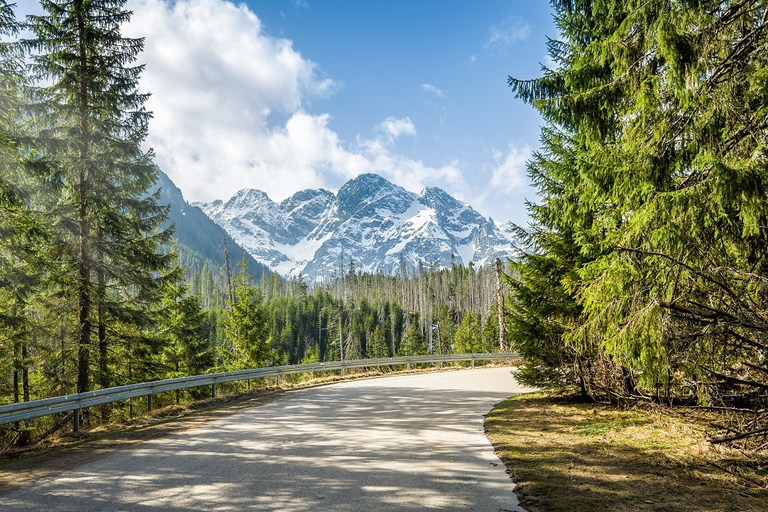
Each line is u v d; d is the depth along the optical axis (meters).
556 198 12.06
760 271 6.48
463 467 7.44
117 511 5.60
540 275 13.51
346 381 23.17
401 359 28.42
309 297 109.44
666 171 6.66
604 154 7.59
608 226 8.81
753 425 7.65
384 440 9.45
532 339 13.70
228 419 12.36
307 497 6.03
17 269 15.14
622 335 6.98
